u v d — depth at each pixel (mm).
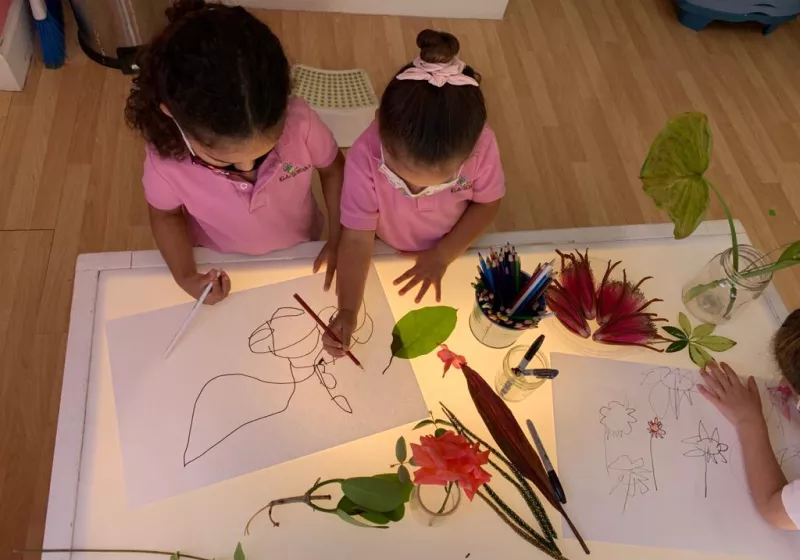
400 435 784
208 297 841
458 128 718
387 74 1942
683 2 2197
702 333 929
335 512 726
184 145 774
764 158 1972
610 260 976
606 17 2238
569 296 884
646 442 827
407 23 2086
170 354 803
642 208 1808
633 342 872
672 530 774
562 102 1989
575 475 792
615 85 2059
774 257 1756
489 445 793
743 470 825
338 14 2064
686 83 2109
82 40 1807
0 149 1646
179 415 764
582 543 750
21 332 1416
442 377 830
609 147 1914
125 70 1791
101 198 1599
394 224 992
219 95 647
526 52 2090
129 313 832
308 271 902
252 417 771
